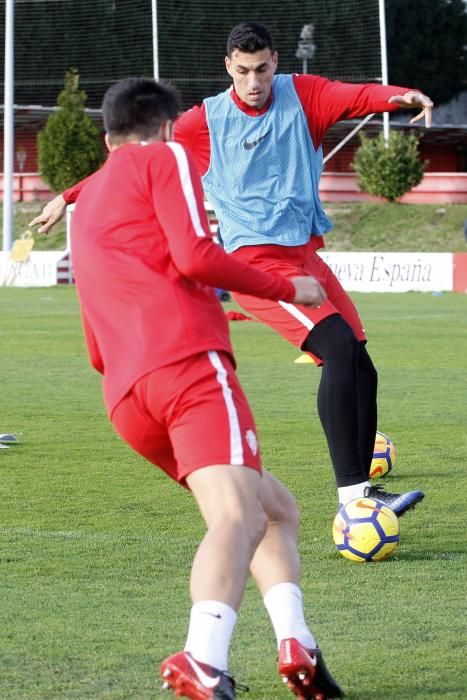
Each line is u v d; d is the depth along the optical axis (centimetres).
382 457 1459
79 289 688
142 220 667
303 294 686
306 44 8538
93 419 1980
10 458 1614
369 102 1153
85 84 9950
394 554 1079
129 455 1639
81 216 692
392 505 1122
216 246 656
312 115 1174
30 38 10025
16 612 880
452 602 912
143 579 985
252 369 2736
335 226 7469
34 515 1250
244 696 708
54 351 3108
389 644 802
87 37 9906
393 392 2330
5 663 762
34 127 9212
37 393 2314
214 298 683
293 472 1502
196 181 663
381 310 4547
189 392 644
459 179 7844
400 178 7594
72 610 888
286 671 667
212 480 633
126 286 660
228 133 1176
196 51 9512
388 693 704
